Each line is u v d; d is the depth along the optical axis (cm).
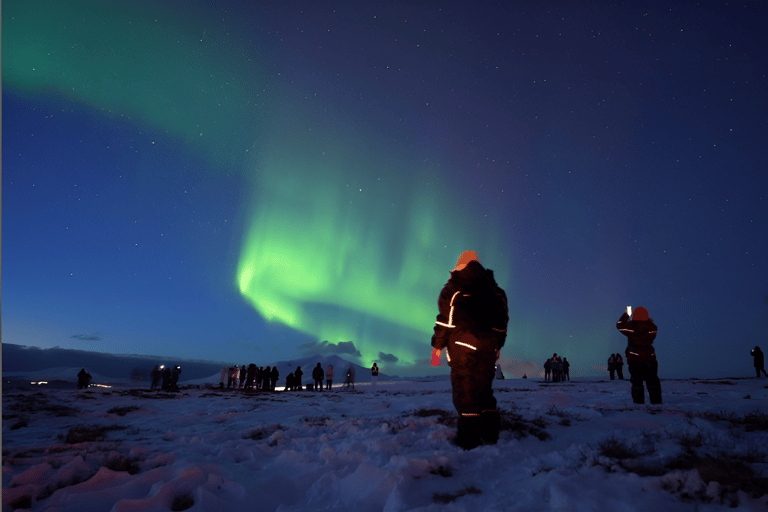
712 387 1219
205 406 1017
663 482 243
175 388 2128
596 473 272
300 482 329
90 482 317
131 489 308
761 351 1833
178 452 432
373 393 1541
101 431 595
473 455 359
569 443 405
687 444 338
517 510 233
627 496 230
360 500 279
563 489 243
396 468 306
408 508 251
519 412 601
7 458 402
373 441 405
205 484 305
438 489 282
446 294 421
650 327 739
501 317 413
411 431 488
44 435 577
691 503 223
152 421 717
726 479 240
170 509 274
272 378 2436
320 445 452
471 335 407
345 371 2334
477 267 429
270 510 287
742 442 345
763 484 235
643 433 386
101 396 1314
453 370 417
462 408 407
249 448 432
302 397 1330
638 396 733
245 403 1097
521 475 302
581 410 594
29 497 296
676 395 887
